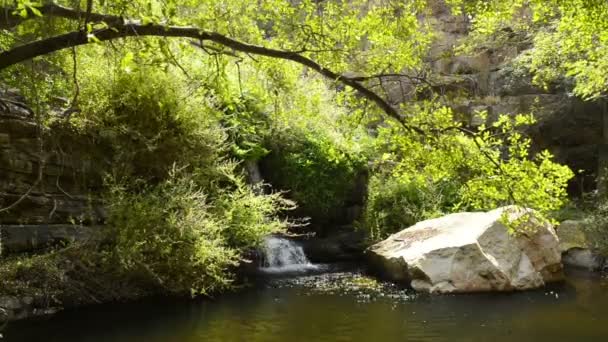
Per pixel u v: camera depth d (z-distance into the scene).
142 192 8.30
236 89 9.88
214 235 8.70
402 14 5.93
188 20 5.23
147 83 8.73
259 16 6.21
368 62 5.99
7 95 7.71
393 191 12.66
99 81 8.59
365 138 13.64
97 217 8.36
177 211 8.09
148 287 8.22
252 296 8.34
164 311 7.28
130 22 4.56
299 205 13.15
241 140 12.12
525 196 5.04
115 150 8.82
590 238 11.42
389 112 5.41
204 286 8.14
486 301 8.13
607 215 11.57
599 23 6.41
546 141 15.14
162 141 9.09
